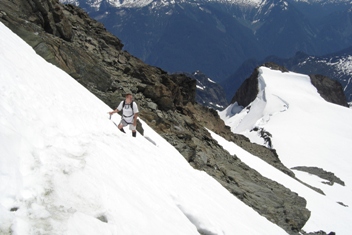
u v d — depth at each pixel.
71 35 34.44
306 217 34.19
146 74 38.72
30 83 12.81
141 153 15.30
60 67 23.09
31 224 6.52
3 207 6.39
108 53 39.09
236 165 40.19
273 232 20.84
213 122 67.31
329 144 129.25
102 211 8.19
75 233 6.96
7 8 25.41
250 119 169.00
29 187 7.31
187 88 60.19
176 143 28.30
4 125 8.31
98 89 26.73
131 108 17.45
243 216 19.42
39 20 28.95
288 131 138.00
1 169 7.04
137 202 10.13
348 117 159.50
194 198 15.52
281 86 193.12
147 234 8.98
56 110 12.28
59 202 7.52
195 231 12.10
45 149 9.07
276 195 34.06
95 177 9.30
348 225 42.75
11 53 14.60
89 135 12.62
